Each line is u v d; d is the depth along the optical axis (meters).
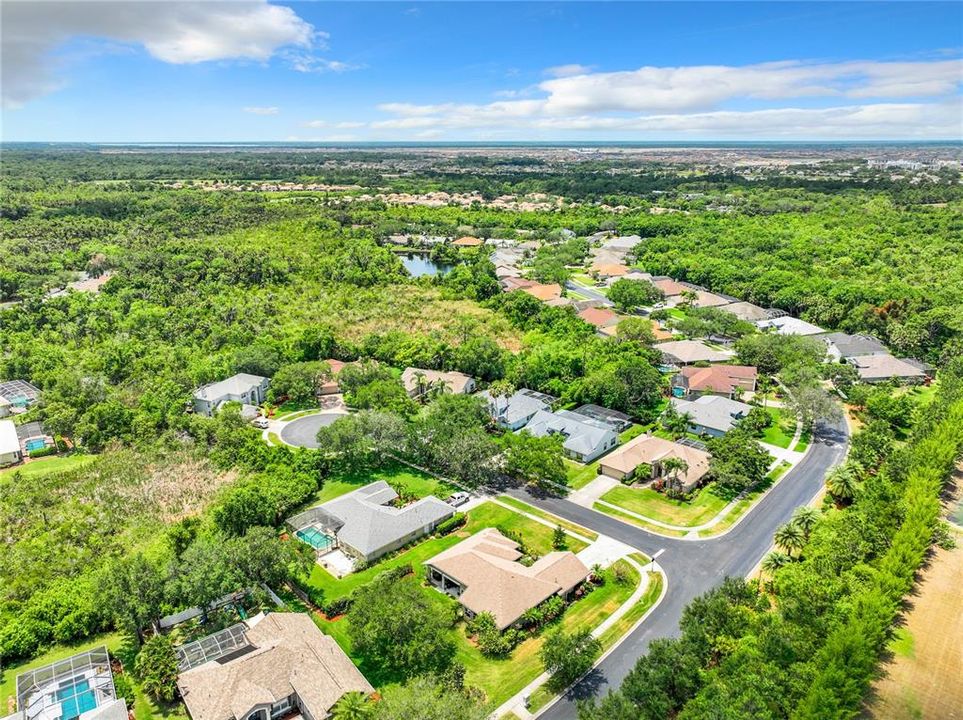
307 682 56.16
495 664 61.28
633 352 137.25
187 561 66.88
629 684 53.53
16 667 61.47
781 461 102.00
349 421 100.38
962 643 63.78
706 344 158.38
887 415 111.25
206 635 64.38
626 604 69.69
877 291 171.38
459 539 82.00
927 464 86.50
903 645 63.44
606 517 86.75
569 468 100.75
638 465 96.88
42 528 82.75
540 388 130.50
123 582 63.09
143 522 84.12
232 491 85.31
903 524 72.94
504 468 98.25
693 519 86.00
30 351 134.88
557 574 70.88
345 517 82.31
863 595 60.94
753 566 75.56
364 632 60.56
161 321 154.00
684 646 56.62
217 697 54.56
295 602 70.56
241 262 194.62
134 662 61.12
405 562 77.25
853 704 51.84
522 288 197.88
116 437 107.88
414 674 59.06
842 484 86.94
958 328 144.50
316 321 165.00
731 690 50.59
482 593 67.56
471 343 140.12
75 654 63.00
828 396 113.19
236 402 118.19
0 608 66.81
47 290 176.00
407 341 145.88
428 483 96.06
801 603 60.06
